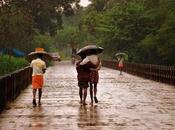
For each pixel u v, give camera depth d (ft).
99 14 402.31
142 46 253.85
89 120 65.72
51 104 87.15
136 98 98.99
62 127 59.26
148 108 80.48
